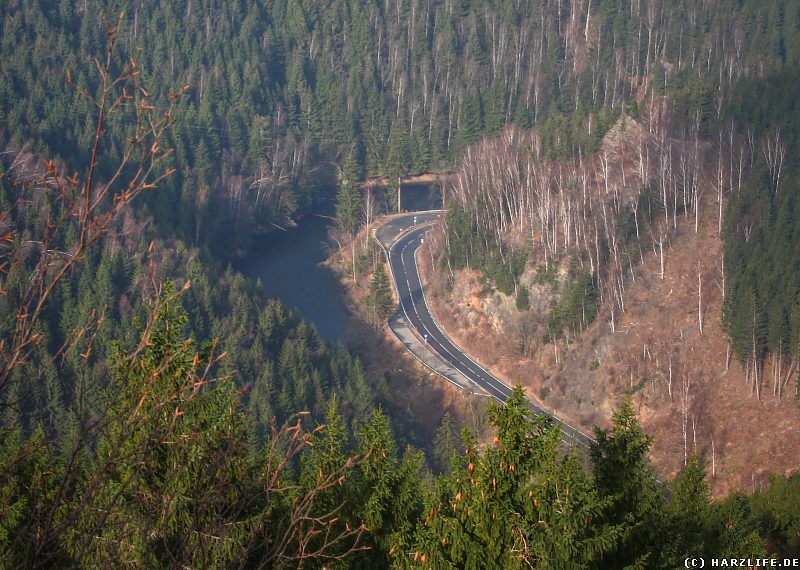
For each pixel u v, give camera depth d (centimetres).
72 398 998
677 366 8575
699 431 8056
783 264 8694
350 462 1237
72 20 16138
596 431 2255
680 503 2972
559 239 10194
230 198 13650
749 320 8206
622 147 11288
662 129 11144
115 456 1016
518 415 1938
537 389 9206
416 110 16550
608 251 9825
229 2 18662
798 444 7669
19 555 1198
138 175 938
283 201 14562
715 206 10144
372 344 10269
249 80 16638
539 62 17638
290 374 8388
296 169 15150
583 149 11631
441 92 17300
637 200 10238
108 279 8238
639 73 16875
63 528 992
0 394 1015
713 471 7744
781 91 11238
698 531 2812
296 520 1178
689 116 11488
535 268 9981
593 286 9406
